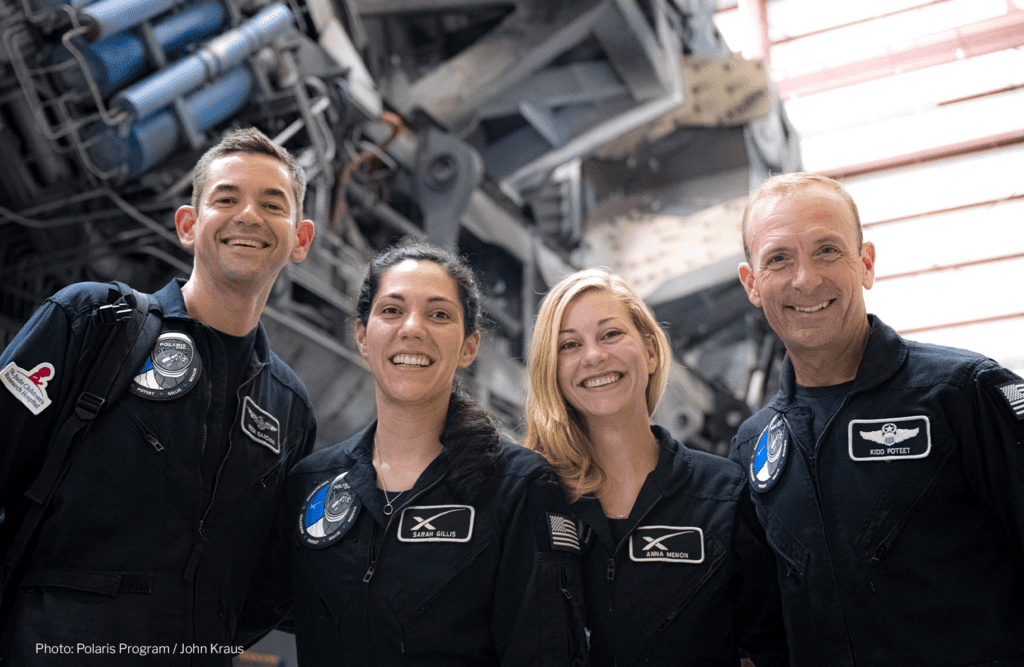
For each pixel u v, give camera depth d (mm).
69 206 4684
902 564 1938
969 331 17484
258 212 2195
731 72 10367
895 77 19469
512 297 10109
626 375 2400
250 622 2408
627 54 9023
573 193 11039
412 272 2326
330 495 2270
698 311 10789
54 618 1862
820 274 2100
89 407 1969
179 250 5270
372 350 2279
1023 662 1830
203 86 4996
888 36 19672
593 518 2322
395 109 7809
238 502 2180
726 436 10695
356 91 6508
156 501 2012
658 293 10180
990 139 18234
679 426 10094
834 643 1995
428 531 2131
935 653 1874
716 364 11078
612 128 10195
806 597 2062
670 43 9758
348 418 6656
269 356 2459
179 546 2027
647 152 10719
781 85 20406
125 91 4430
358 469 2271
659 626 2176
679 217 10430
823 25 20438
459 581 2076
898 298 18359
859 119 19625
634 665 2174
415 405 2266
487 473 2203
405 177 8414
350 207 7473
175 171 4895
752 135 10477
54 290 5020
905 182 18906
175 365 2104
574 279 2529
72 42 4270
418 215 8695
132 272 5254
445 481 2225
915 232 18547
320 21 6250
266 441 2275
